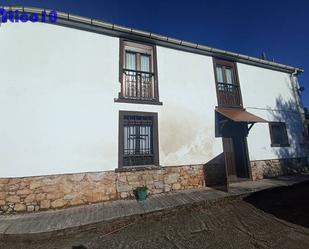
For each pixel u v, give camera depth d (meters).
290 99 10.05
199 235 3.85
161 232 4.04
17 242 3.72
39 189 5.12
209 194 6.05
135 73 6.99
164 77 7.21
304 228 3.96
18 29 5.59
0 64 5.29
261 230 3.97
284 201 5.64
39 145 5.29
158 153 6.62
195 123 7.38
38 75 5.55
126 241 3.69
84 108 5.89
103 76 6.28
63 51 5.93
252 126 8.41
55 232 3.89
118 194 5.85
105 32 6.55
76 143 5.65
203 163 7.26
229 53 8.30
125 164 6.32
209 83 7.95
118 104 6.34
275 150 8.88
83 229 4.09
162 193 6.38
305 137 10.02
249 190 6.34
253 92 9.02
